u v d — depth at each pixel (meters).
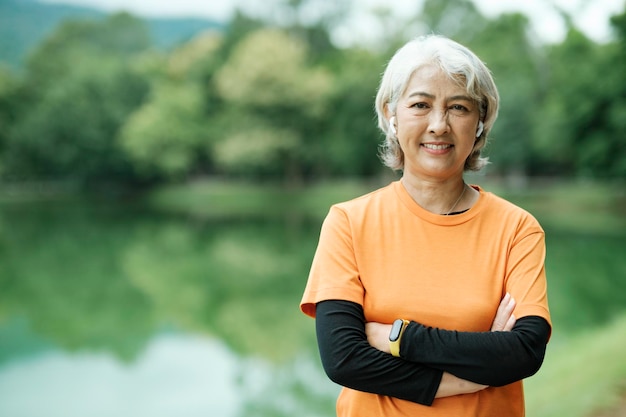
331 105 56.12
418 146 1.92
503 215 1.94
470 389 1.79
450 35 55.78
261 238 32.91
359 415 1.90
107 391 11.38
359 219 1.98
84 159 63.81
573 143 31.53
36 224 40.81
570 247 23.27
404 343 1.79
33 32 114.56
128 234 35.59
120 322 17.14
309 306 2.00
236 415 9.77
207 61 68.31
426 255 1.90
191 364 12.97
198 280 22.53
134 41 88.25
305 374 11.95
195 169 65.44
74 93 64.31
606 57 29.47
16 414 10.17
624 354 6.50
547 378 6.75
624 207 34.81
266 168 59.19
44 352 14.46
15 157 65.38
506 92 44.91
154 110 61.00
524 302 1.84
